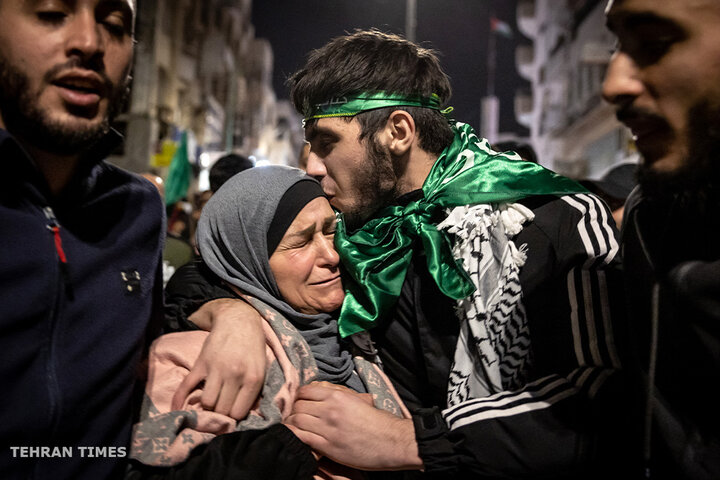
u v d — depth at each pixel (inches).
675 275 39.3
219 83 892.0
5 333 40.0
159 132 595.5
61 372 42.0
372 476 59.0
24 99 39.5
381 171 63.8
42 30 39.3
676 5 34.4
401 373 63.4
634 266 43.9
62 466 42.0
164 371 55.2
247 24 1065.5
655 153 37.3
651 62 36.1
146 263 49.1
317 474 55.9
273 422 52.9
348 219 65.7
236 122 989.2
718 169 35.7
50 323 41.7
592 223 56.1
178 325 61.7
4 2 39.2
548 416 50.6
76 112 40.4
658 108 36.2
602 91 38.2
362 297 61.6
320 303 62.2
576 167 788.6
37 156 42.8
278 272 61.7
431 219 61.6
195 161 656.4
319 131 64.6
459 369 57.7
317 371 58.9
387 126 63.3
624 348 52.1
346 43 65.7
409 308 62.1
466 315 57.2
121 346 45.4
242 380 53.2
